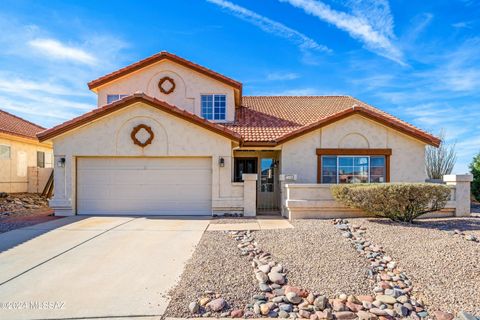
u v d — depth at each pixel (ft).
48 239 32.01
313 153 51.62
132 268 23.82
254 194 46.93
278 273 21.86
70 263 24.91
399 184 36.35
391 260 24.71
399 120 59.36
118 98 60.44
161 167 47.88
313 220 39.52
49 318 16.74
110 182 47.85
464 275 21.29
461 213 42.45
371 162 51.80
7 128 65.98
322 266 23.24
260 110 69.05
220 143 47.06
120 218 44.34
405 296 19.51
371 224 34.91
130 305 18.15
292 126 57.67
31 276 22.27
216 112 60.80
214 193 46.75
